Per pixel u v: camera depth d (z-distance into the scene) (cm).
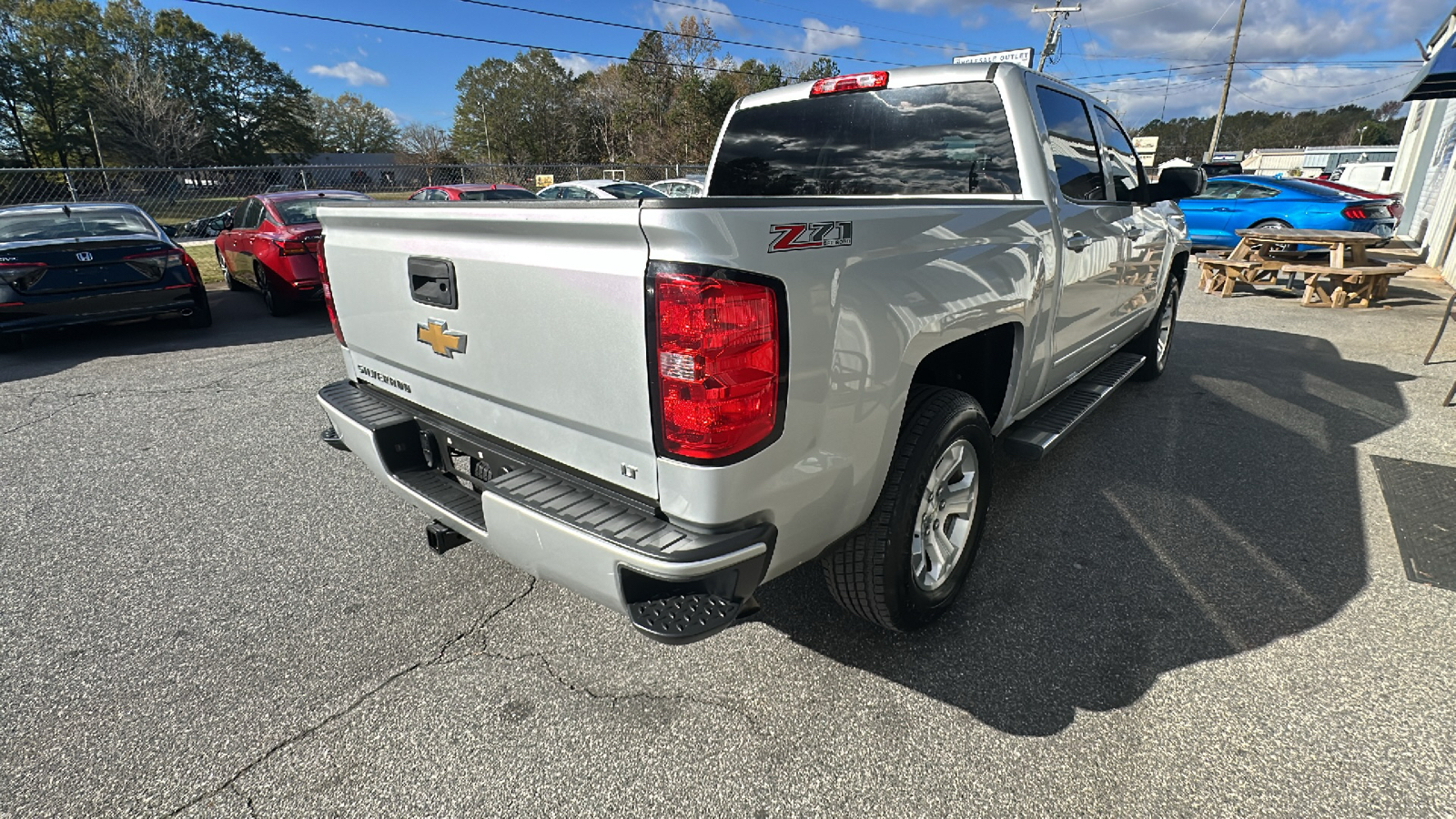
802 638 255
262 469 411
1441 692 222
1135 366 450
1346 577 287
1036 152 289
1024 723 213
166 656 250
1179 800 186
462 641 257
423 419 241
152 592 289
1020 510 348
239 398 549
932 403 231
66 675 241
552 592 286
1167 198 398
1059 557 305
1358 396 522
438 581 295
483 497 192
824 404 180
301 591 289
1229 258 989
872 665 240
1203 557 304
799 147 352
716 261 152
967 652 246
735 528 170
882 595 229
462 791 194
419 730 215
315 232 847
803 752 204
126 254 714
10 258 660
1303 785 189
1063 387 360
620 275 163
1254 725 210
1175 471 391
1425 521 331
